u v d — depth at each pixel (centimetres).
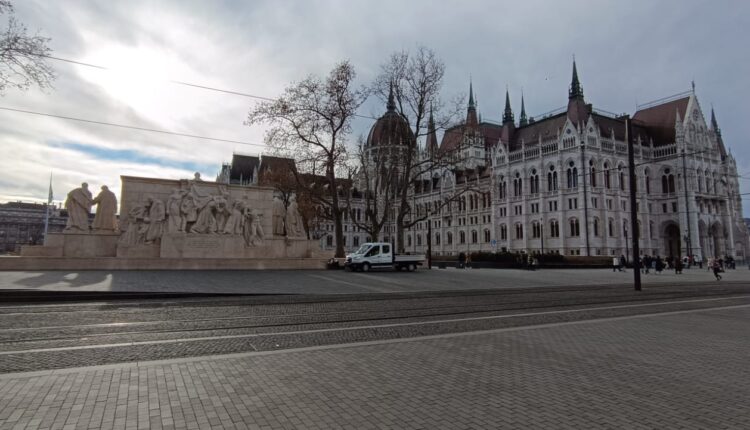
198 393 589
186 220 3089
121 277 2273
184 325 1130
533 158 9212
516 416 516
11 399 557
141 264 2884
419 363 757
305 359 781
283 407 539
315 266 3544
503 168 9800
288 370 708
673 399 580
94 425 478
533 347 887
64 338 954
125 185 3006
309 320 1233
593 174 8462
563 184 8581
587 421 502
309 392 597
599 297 1933
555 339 969
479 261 5078
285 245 3525
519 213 9388
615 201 8550
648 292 2231
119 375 669
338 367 728
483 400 571
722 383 652
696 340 963
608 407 548
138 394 582
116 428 470
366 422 493
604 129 9150
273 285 2220
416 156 5712
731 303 1727
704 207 9181
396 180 5425
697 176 9175
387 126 4509
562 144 8669
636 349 871
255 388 613
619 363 764
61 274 2356
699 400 576
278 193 5322
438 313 1388
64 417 500
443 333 1051
